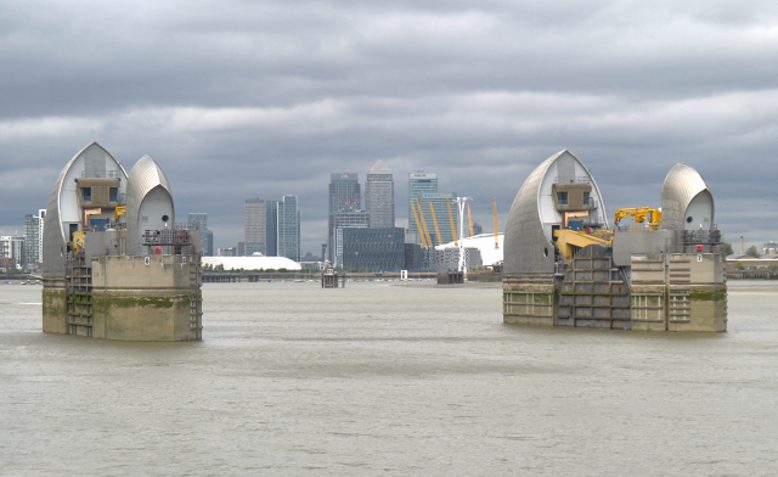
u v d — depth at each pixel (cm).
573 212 18725
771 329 18888
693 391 11588
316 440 9306
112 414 10512
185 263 16438
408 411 10544
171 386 12200
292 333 19862
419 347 16588
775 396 11256
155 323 16375
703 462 8550
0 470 8450
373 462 8588
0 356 15238
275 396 11475
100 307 16975
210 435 9519
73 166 18950
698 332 16662
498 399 11194
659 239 16912
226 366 13938
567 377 12656
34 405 11038
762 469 8362
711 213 17250
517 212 19288
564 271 18362
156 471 8388
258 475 8269
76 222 18900
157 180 16525
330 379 12744
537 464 8512
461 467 8431
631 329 17150
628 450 8919
